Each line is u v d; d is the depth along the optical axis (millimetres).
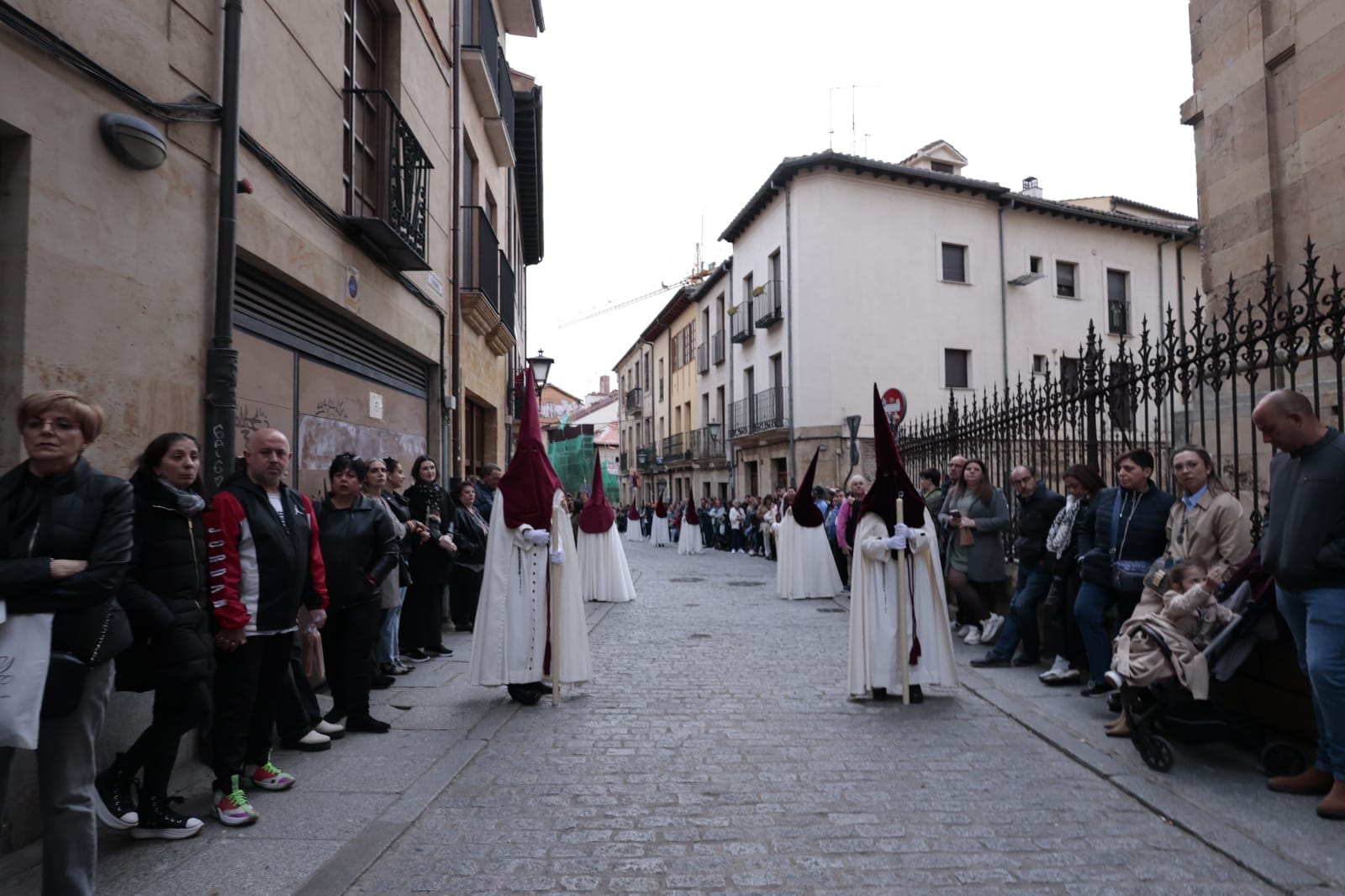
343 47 7414
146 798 3781
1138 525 5793
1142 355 6543
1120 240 27922
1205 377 5770
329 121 7082
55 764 2895
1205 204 8422
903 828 3906
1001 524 8398
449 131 11141
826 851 3660
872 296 24906
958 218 25938
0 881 3324
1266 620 4566
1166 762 4559
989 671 7316
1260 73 7738
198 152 5023
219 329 5141
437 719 5848
